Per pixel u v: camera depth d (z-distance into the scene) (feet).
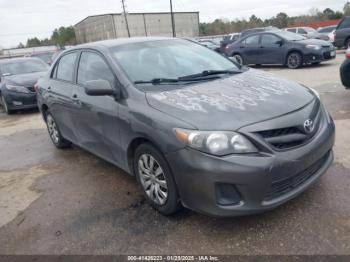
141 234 10.13
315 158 9.67
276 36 42.57
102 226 10.80
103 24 194.39
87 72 14.15
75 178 14.76
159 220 10.70
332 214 9.93
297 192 9.46
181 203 10.15
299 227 9.55
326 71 35.65
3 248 10.37
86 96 13.61
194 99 10.27
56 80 16.84
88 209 11.94
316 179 10.03
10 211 12.60
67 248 9.96
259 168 8.64
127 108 11.14
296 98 10.39
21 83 30.40
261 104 9.78
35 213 12.19
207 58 14.21
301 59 40.11
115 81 12.09
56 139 18.66
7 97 30.30
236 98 10.18
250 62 45.83
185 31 198.70
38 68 34.58
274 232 9.48
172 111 9.86
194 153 8.99
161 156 10.03
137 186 13.21
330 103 21.48
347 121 17.62
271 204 9.02
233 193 8.95
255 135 8.86
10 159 18.56
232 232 9.71
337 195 10.82
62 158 17.54
